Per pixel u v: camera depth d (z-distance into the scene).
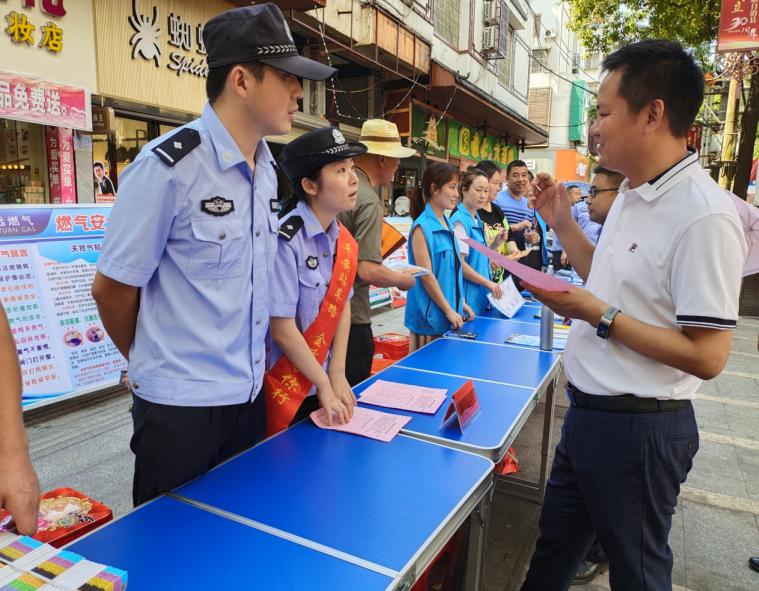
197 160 1.20
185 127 1.23
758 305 7.22
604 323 1.25
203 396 1.26
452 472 1.32
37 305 3.01
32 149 4.58
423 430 1.57
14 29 4.03
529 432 3.51
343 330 1.81
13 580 0.72
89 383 3.19
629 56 1.25
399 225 6.70
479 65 13.12
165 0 5.24
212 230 1.22
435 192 2.83
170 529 1.07
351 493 1.21
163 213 1.17
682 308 1.17
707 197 1.17
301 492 1.22
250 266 1.31
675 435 1.30
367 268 2.19
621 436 1.31
